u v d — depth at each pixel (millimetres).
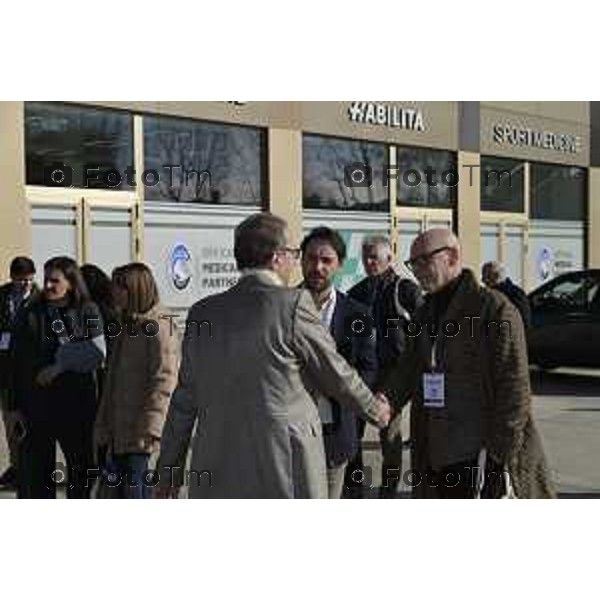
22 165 10703
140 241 12156
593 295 13984
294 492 3920
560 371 15367
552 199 20688
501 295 4395
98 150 11742
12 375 6301
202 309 4070
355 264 15523
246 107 13352
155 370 5523
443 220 17438
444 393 4406
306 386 4055
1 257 10531
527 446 4320
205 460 4020
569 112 20750
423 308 4586
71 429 6160
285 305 3943
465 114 17703
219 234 13266
